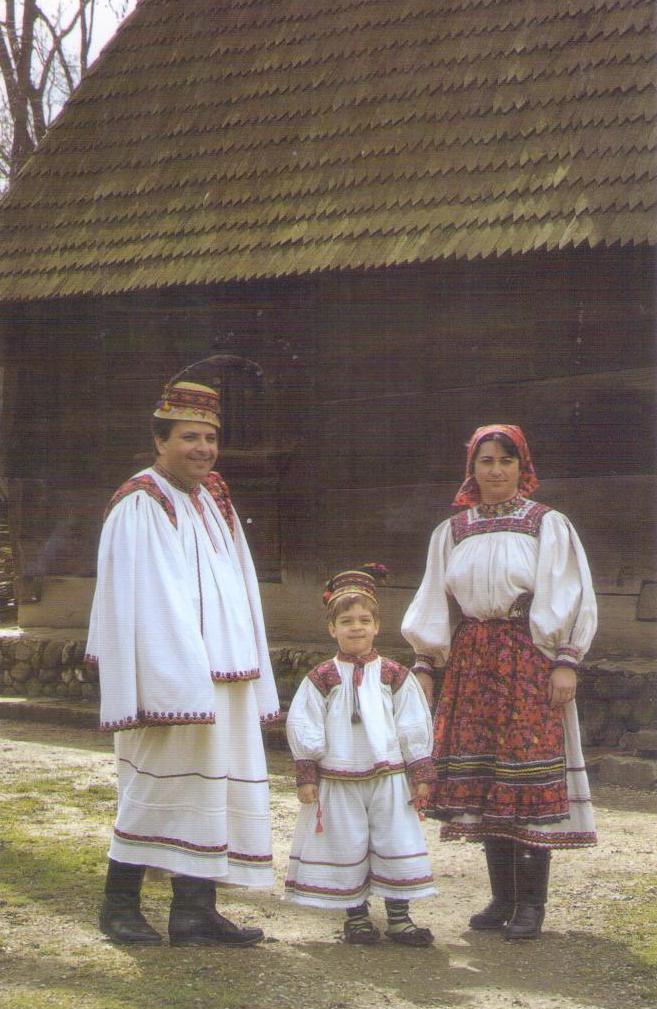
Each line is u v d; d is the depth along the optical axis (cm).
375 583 431
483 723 410
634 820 567
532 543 415
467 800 407
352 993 345
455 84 851
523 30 853
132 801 385
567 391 793
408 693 414
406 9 918
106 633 378
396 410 859
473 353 828
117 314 961
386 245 786
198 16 1010
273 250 827
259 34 971
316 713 405
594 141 770
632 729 695
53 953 373
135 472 961
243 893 455
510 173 782
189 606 380
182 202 898
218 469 912
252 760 394
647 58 792
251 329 913
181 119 952
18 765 698
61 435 987
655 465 765
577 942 396
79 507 985
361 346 872
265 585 907
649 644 757
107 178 948
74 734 826
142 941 384
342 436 880
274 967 365
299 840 404
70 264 904
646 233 704
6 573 1291
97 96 1003
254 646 400
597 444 782
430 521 846
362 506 873
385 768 398
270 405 905
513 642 410
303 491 896
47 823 550
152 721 371
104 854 493
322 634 886
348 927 396
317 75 919
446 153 816
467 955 384
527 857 401
